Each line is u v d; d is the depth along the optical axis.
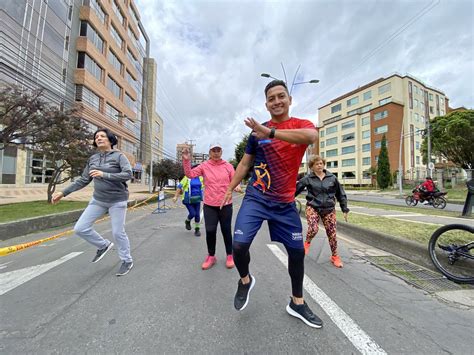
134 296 2.72
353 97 51.94
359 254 4.45
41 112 9.02
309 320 2.16
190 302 2.58
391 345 1.93
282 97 2.20
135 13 35.72
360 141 48.19
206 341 1.95
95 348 1.87
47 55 18.34
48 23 18.44
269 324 2.18
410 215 8.28
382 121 44.06
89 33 23.86
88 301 2.61
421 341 1.98
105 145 3.36
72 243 5.27
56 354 1.80
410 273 3.50
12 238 5.87
